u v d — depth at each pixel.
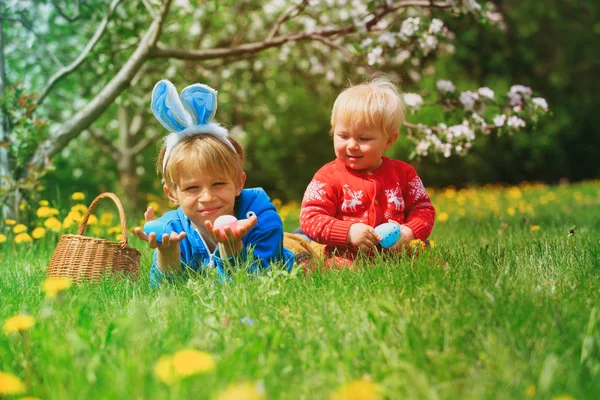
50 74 8.74
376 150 3.50
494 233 5.18
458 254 3.12
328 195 3.55
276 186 16.70
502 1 16.95
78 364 1.59
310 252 3.85
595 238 4.02
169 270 3.00
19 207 5.64
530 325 1.88
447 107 5.84
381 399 1.48
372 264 3.03
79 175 13.59
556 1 18.06
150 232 3.07
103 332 2.00
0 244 5.20
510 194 11.98
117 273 3.18
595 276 2.56
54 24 7.84
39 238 5.15
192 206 3.07
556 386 1.50
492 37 16.80
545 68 18.11
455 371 1.62
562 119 17.66
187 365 1.31
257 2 9.69
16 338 1.92
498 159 17.81
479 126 5.80
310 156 16.47
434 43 5.80
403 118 3.60
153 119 11.20
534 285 2.40
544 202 9.85
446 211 8.66
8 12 6.07
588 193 11.88
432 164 17.28
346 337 1.90
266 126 13.72
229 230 2.85
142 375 1.48
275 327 1.93
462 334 1.82
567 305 2.08
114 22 6.40
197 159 3.02
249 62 10.75
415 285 2.38
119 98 7.78
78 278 3.12
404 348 1.74
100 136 11.23
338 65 10.20
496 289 2.14
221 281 2.74
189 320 2.05
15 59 7.96
